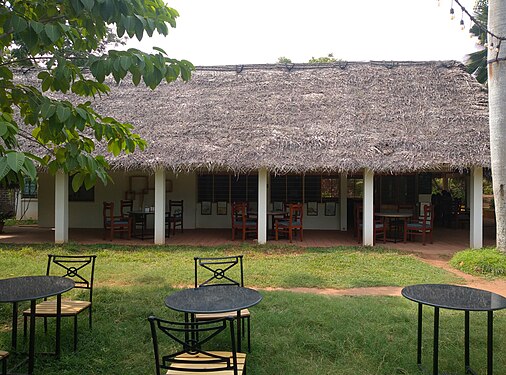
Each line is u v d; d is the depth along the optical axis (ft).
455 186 60.18
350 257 27.17
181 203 40.01
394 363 11.57
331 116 32.96
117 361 11.71
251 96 36.01
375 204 42.68
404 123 31.63
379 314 15.29
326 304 16.49
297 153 29.35
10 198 53.88
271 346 12.56
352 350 12.30
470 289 11.79
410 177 42.63
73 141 10.82
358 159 28.45
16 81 37.55
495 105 23.82
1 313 15.92
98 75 9.58
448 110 32.24
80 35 11.33
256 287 20.18
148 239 34.81
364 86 36.11
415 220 37.42
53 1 10.01
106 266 24.30
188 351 8.14
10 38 10.96
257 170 32.37
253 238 35.78
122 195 41.96
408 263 25.55
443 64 37.40
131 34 9.91
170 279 21.17
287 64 39.60
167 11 11.87
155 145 30.22
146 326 14.25
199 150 29.53
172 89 37.40
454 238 36.78
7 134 8.36
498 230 24.68
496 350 12.54
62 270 22.98
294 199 41.93
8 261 25.35
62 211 32.12
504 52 23.17
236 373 8.09
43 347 12.66
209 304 10.30
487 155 27.66
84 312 15.78
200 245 31.60
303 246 31.32
